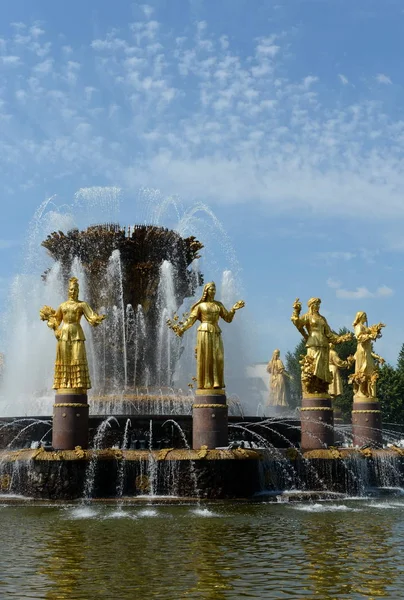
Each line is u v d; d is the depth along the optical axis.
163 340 30.56
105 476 20.52
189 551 12.54
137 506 19.05
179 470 20.39
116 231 30.23
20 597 9.45
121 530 14.86
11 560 11.80
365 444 30.27
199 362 22.47
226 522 16.06
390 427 69.75
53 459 20.27
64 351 22.45
